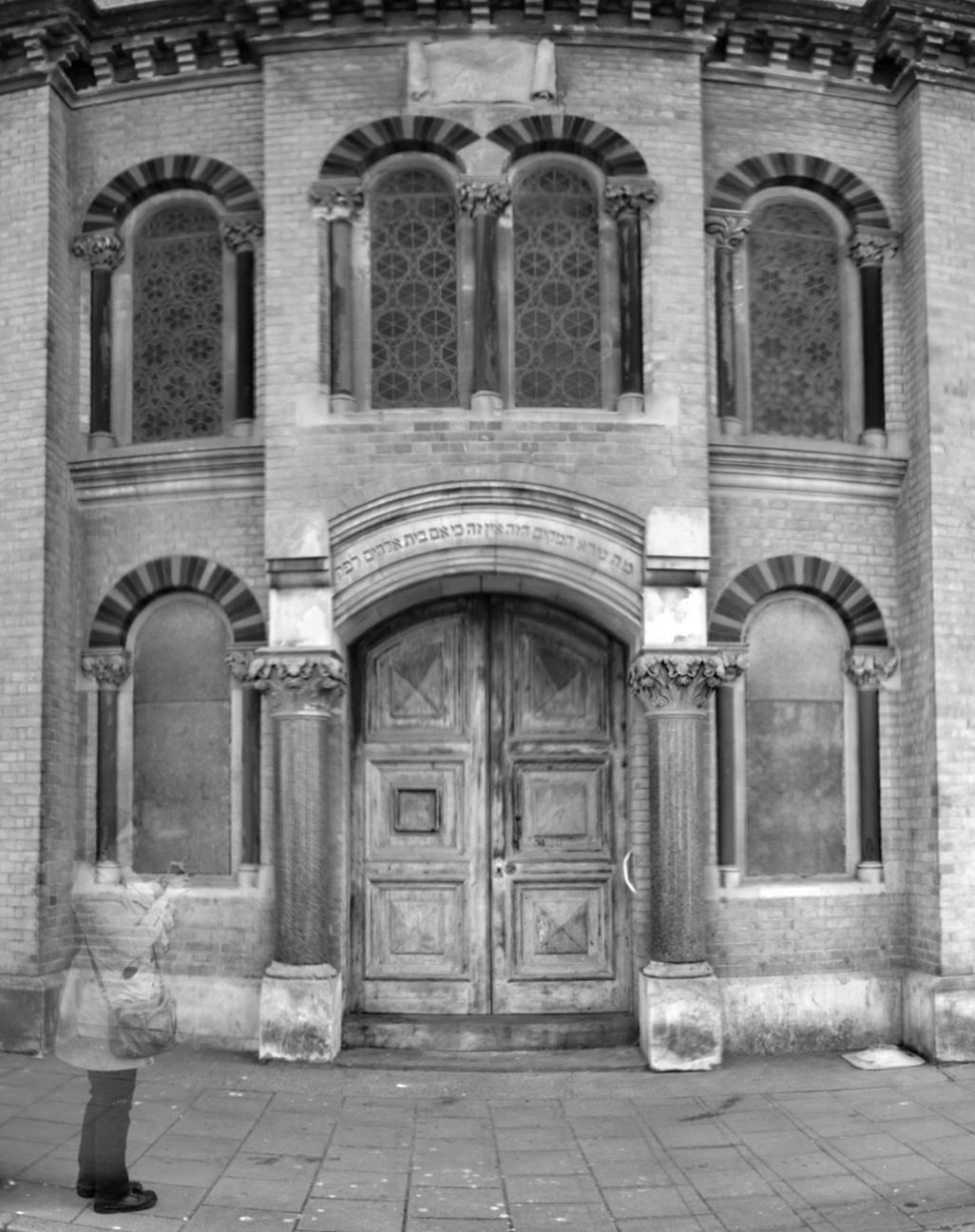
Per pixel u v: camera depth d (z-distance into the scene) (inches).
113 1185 264.8
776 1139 318.7
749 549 420.2
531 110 412.2
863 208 434.9
